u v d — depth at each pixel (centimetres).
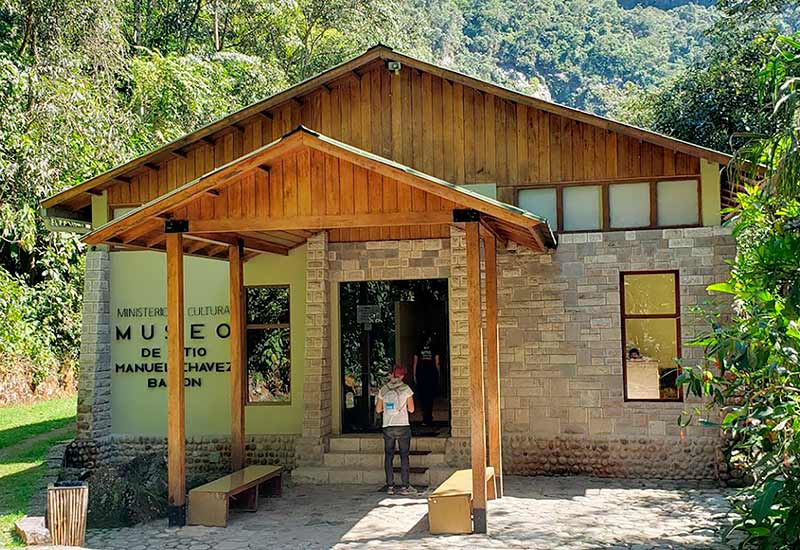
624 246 1409
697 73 2552
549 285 1434
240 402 1309
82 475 1434
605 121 1373
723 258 1372
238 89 3334
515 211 1001
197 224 1090
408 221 1039
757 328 753
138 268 1581
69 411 2356
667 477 1383
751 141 848
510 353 1441
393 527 1094
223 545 1019
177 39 3484
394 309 1524
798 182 761
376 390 1523
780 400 780
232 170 1049
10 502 1233
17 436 1927
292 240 1470
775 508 889
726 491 1294
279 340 1559
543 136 1447
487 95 1470
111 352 1582
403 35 4175
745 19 2333
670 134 2514
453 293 1443
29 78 1930
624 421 1402
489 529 1070
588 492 1293
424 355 1519
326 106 1523
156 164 1550
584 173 1428
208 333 1559
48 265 2325
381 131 1505
